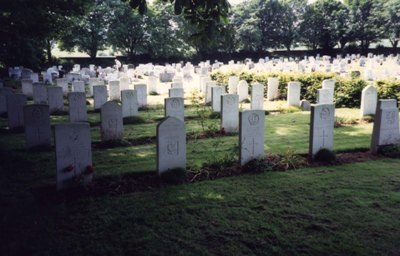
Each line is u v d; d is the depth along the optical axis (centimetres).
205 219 573
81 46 5081
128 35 5300
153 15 5253
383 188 700
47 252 479
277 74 1953
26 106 943
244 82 1812
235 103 1195
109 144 1038
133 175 775
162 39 5366
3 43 2208
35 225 553
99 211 602
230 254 473
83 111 1340
